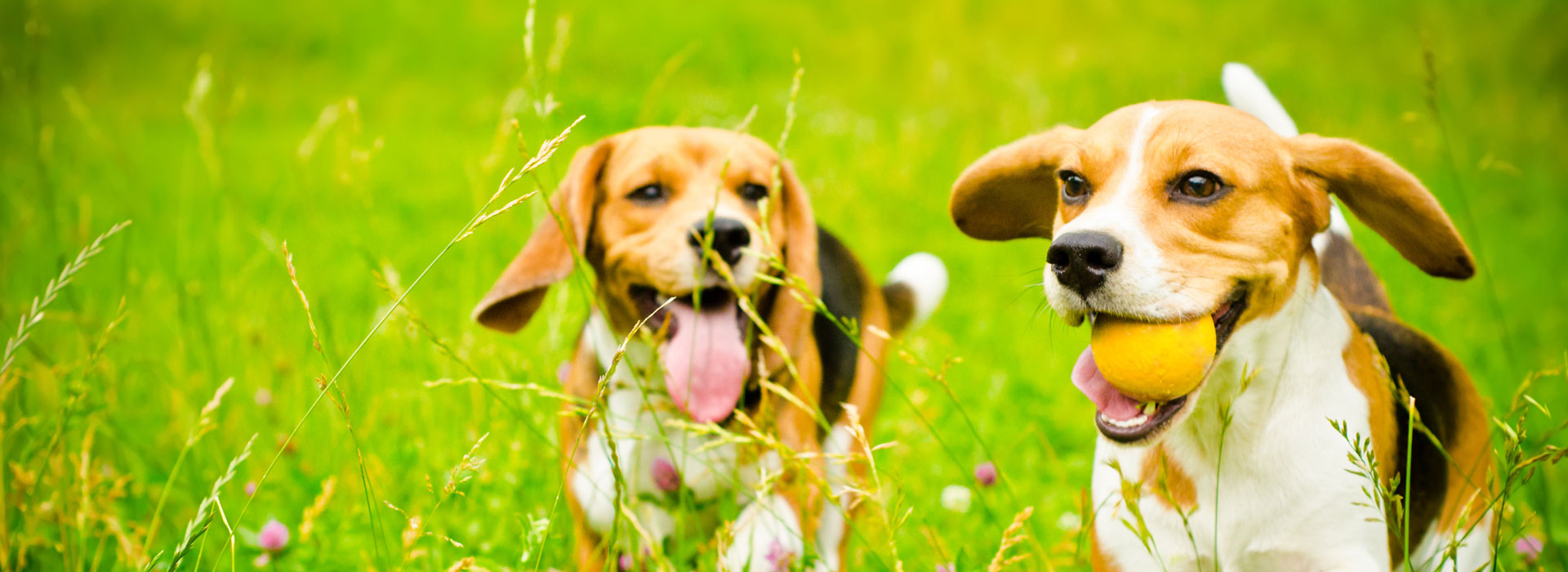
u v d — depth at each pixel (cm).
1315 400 287
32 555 366
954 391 540
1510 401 497
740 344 361
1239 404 286
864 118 1294
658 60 1681
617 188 377
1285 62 1522
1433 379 335
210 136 529
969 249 832
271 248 560
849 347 400
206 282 674
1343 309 315
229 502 433
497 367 456
